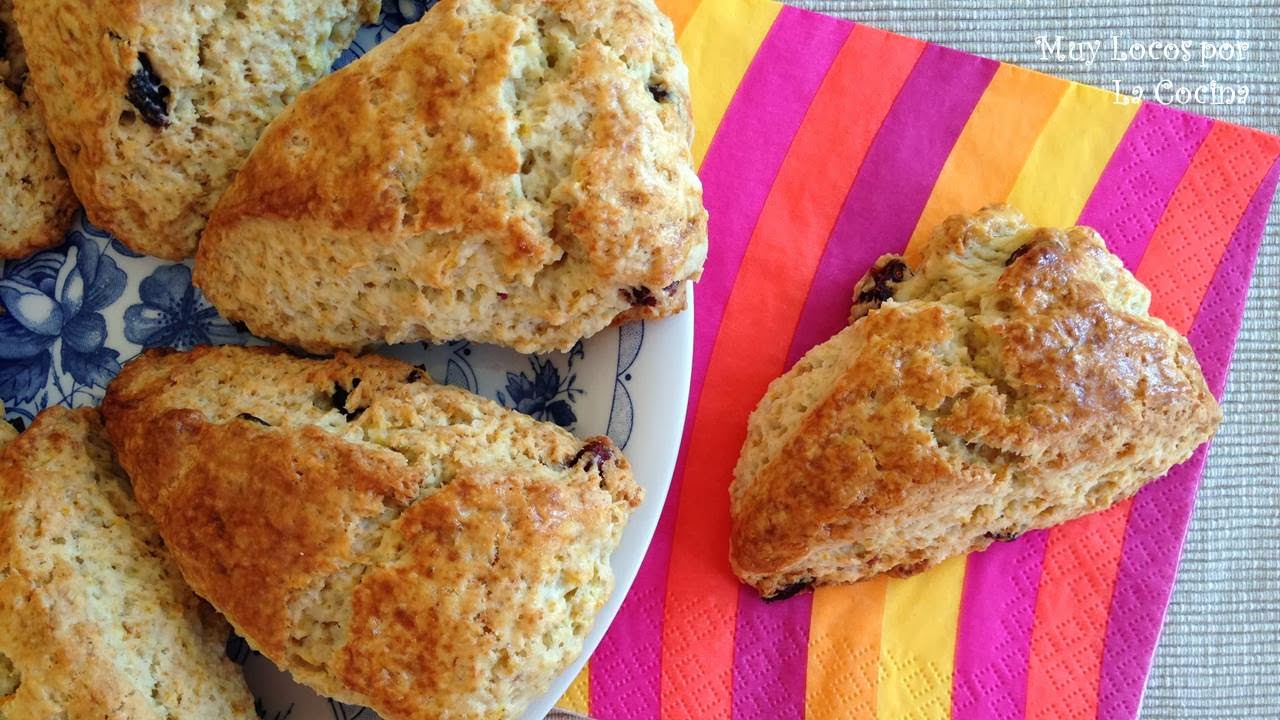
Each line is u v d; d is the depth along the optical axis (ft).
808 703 0.84
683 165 0.68
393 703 0.66
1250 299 0.89
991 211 0.83
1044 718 0.84
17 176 0.72
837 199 0.86
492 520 0.66
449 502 0.66
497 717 0.67
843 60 0.87
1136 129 0.87
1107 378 0.76
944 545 0.82
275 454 0.66
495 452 0.69
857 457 0.76
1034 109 0.87
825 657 0.84
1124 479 0.82
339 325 0.71
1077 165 0.87
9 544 0.67
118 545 0.69
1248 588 0.89
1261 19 0.89
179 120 0.69
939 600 0.85
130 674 0.67
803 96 0.87
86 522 0.69
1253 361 0.89
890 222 0.86
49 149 0.73
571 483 0.69
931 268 0.82
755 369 0.85
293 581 0.66
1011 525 0.82
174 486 0.68
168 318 0.75
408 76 0.66
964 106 0.87
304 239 0.67
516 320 0.69
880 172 0.86
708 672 0.83
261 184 0.67
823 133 0.86
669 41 0.70
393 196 0.65
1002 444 0.75
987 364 0.77
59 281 0.75
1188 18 0.89
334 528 0.66
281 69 0.70
